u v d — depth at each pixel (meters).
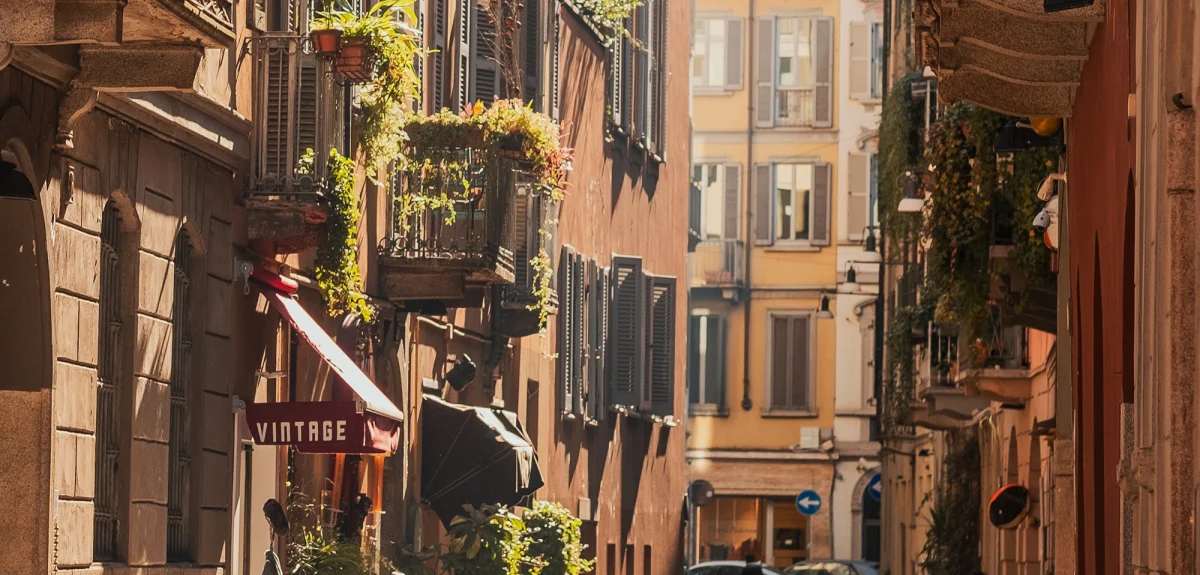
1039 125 25.47
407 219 28.81
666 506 57.03
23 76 16.50
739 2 89.00
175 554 21.34
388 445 23.48
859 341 86.06
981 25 18.62
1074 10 16.83
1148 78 11.40
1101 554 17.52
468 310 34.81
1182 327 10.21
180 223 20.94
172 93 20.06
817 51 88.31
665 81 55.25
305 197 22.72
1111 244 15.43
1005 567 40.47
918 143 43.34
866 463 85.12
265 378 23.89
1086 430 19.58
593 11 44.75
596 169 46.41
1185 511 10.18
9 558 17.14
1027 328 36.78
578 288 43.91
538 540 32.34
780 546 86.50
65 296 17.70
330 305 24.62
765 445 86.44
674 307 52.53
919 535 61.69
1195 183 10.13
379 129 25.59
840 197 87.56
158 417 20.42
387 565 25.64
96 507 19.22
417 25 30.38
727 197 88.38
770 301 87.38
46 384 17.22
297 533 24.58
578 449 44.66
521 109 29.16
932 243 33.25
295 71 22.73
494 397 36.81
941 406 45.84
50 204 17.17
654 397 51.88
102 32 15.30
